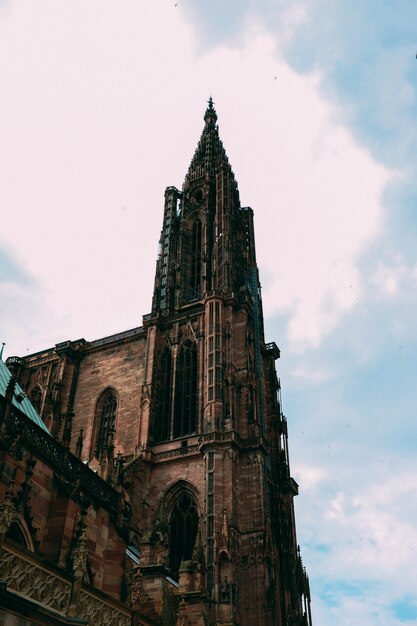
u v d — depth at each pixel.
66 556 42.81
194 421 88.62
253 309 106.88
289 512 94.69
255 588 72.00
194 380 93.25
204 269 109.94
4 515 26.77
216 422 83.44
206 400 87.06
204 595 61.72
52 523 43.69
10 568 26.39
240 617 69.81
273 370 111.62
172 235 119.00
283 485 97.19
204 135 139.75
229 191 120.12
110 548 50.31
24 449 42.34
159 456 85.62
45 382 103.69
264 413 98.75
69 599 29.67
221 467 79.38
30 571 27.58
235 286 106.69
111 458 65.69
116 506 52.78
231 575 69.62
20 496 41.00
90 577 46.69
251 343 99.56
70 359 105.19
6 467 40.19
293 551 91.38
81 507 46.62
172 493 81.69
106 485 52.16
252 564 73.75
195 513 79.19
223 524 73.81
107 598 33.66
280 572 83.81
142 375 97.50
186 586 61.19
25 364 108.69
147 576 53.06
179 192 128.75
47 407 98.44
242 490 80.19
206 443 81.25
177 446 85.81
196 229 120.38
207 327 95.19
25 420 43.44
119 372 100.56
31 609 26.42
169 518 80.19
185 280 111.69
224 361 91.50
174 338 99.19
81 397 100.94
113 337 106.94
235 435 82.44
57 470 45.81
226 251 108.44
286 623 79.31
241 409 89.25
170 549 77.75
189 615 58.69
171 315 103.50
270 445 101.75
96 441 94.69
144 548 57.44
